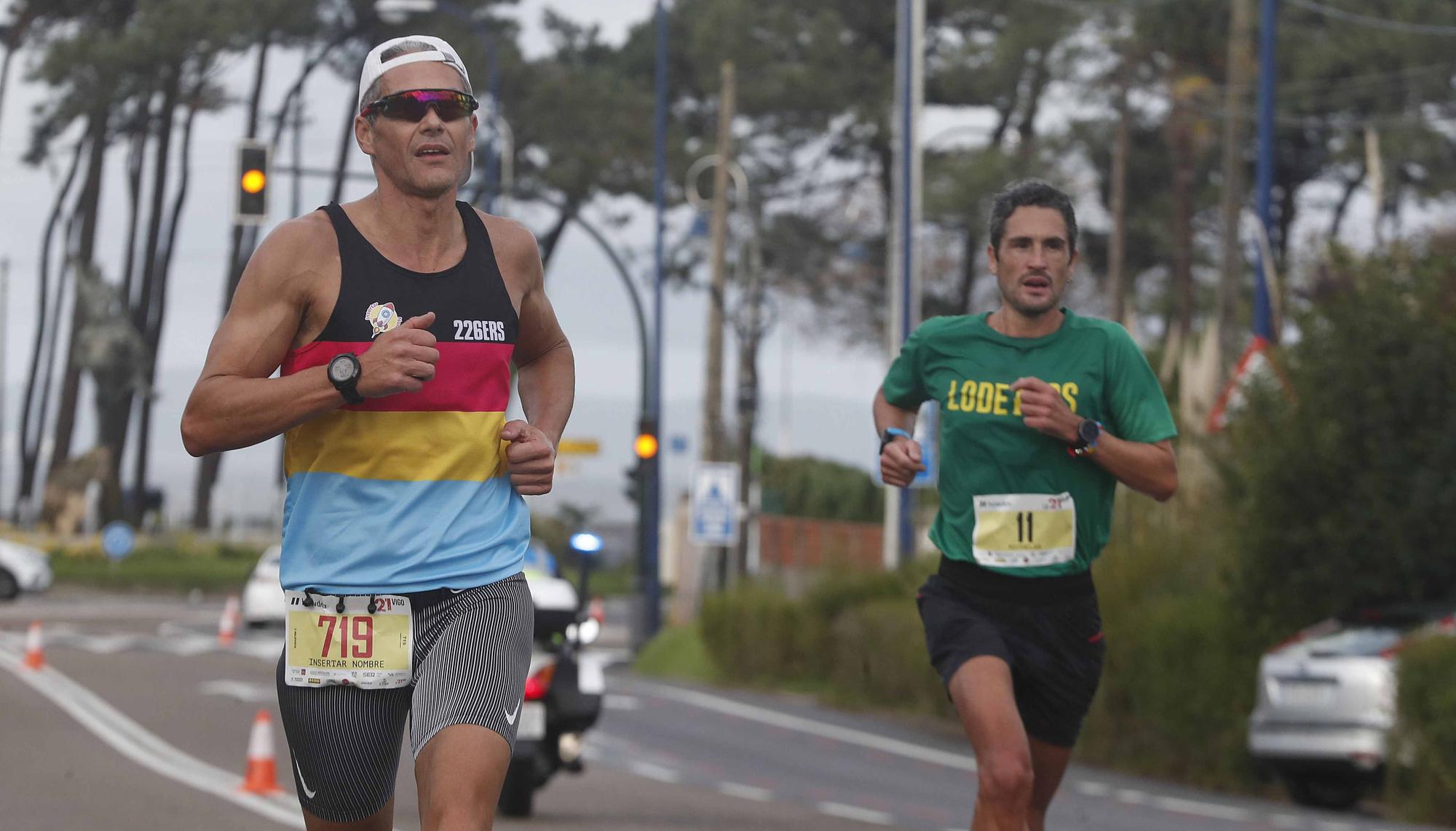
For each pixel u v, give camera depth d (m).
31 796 33.22
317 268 11.83
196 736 46.47
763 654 74.62
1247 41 76.75
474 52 157.88
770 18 144.25
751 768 45.69
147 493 175.50
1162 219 136.38
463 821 11.12
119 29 161.12
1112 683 49.88
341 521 11.88
